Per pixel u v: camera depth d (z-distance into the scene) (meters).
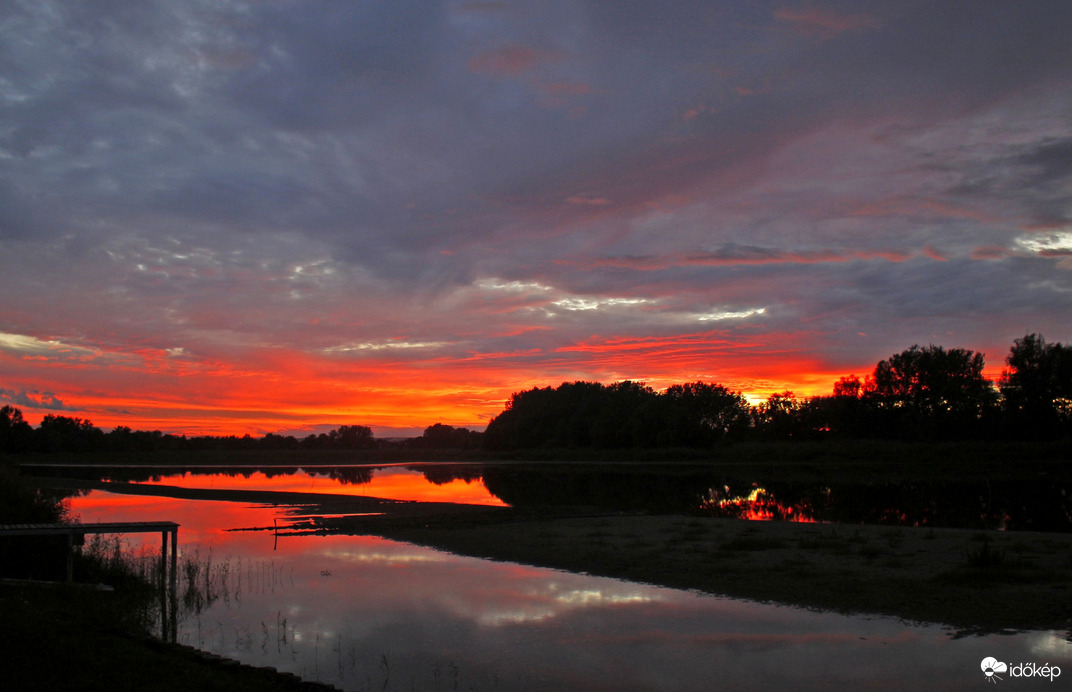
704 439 100.00
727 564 17.98
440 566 19.09
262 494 43.16
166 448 139.50
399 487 53.19
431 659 11.05
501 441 124.44
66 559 15.66
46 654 8.40
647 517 29.94
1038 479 58.41
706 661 10.76
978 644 11.10
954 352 84.81
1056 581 14.77
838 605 13.73
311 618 13.59
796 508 35.38
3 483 18.11
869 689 9.45
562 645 11.68
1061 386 77.00
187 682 8.23
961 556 17.89
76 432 126.56
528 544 22.52
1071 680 9.55
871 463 77.75
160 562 18.12
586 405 117.38
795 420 103.25
